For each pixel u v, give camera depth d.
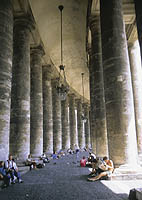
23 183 7.98
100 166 8.43
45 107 20.62
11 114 11.86
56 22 19.97
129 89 8.19
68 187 7.07
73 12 18.69
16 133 11.58
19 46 12.74
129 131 7.78
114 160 7.88
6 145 8.64
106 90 8.44
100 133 12.51
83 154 28.48
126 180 7.66
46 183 7.92
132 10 12.78
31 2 14.70
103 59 8.80
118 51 8.42
